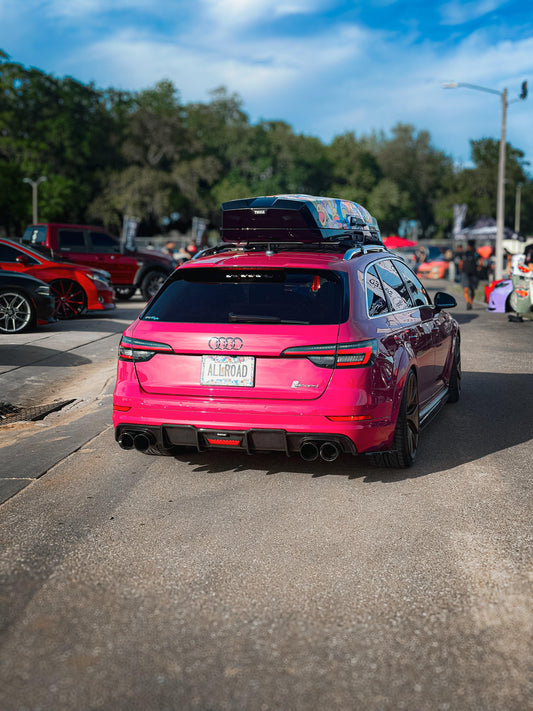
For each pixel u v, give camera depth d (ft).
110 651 9.20
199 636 9.57
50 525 13.55
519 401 24.91
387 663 8.93
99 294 51.52
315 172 343.05
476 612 10.17
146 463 17.58
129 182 258.57
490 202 365.81
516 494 15.21
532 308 52.31
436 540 12.72
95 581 11.19
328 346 14.89
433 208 392.47
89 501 14.89
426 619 9.98
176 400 15.61
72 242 64.64
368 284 16.67
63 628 9.77
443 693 8.31
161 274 67.82
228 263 16.25
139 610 10.28
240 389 15.23
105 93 269.03
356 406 14.83
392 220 355.56
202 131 321.93
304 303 15.48
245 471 16.88
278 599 10.59
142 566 11.73
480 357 35.45
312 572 11.48
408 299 19.65
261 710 8.03
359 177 348.59
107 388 26.86
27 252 49.70
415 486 15.76
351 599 10.58
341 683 8.52
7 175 242.58
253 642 9.42
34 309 41.88
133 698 8.23
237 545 12.56
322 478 16.35
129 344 16.06
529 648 9.24
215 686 8.46
